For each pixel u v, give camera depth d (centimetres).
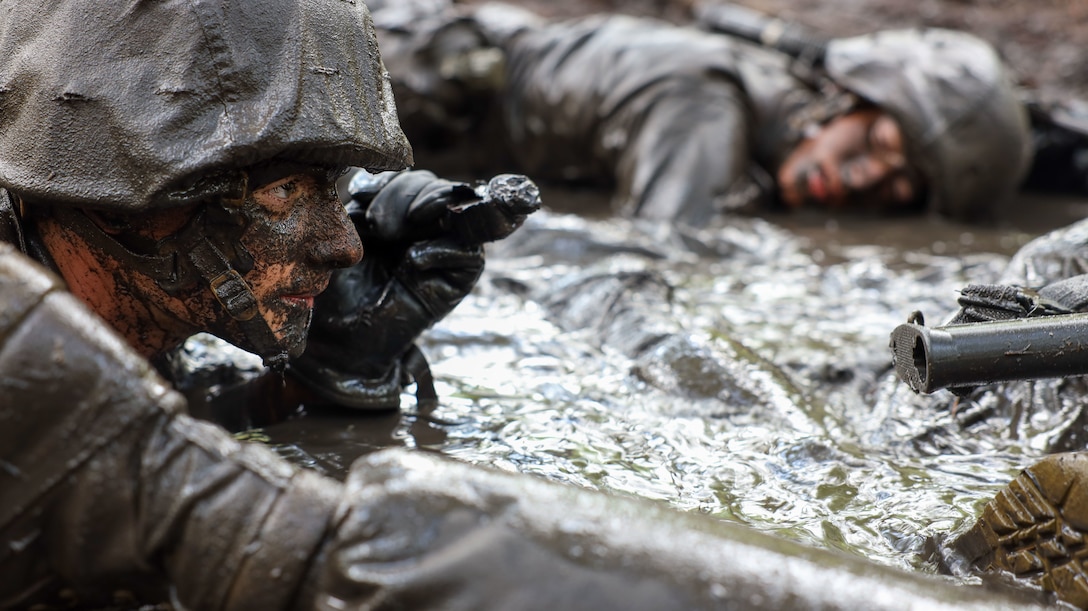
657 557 152
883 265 474
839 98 600
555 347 330
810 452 261
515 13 657
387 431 262
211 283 203
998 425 286
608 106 582
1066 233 338
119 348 166
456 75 587
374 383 270
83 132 189
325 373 267
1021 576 192
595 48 602
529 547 152
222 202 198
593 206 586
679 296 393
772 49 639
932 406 294
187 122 187
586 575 150
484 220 245
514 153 634
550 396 292
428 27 589
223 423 265
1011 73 679
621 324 340
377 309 261
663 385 296
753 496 239
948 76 566
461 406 282
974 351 188
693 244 491
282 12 195
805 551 160
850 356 333
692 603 148
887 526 227
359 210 260
